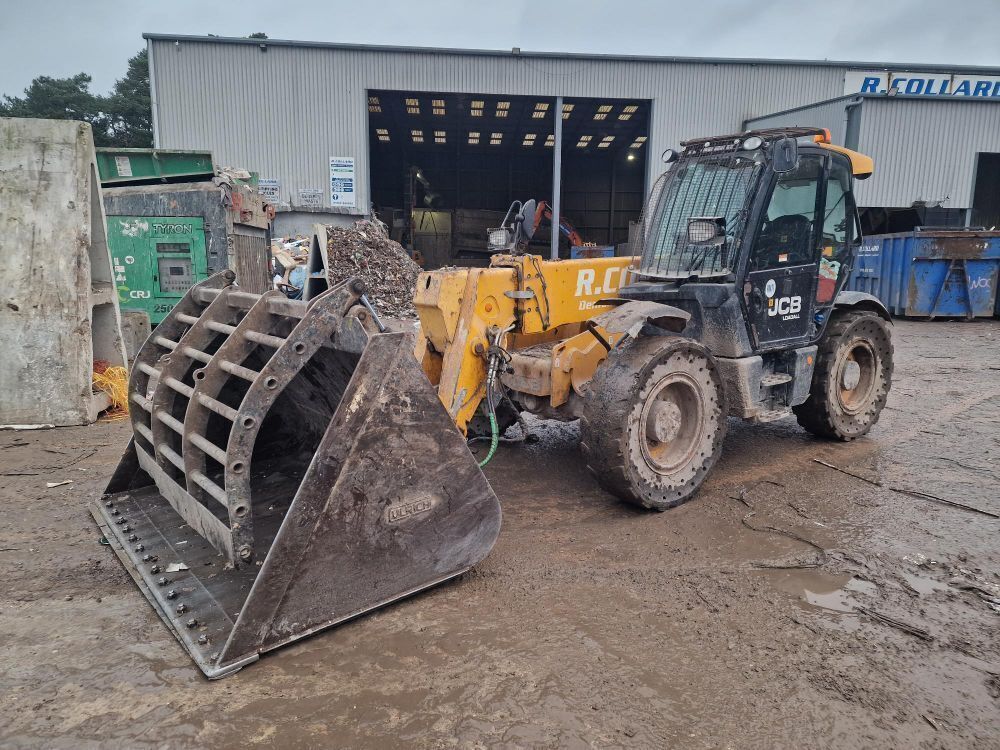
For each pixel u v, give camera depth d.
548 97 21.91
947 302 14.12
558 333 4.93
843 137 19.53
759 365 4.57
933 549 3.59
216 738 2.15
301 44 20.19
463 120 26.61
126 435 5.64
